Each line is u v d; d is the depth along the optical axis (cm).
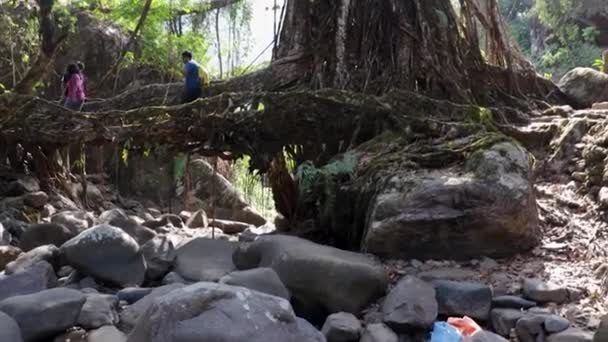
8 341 387
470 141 595
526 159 558
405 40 802
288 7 878
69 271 541
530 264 514
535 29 2295
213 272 536
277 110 707
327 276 457
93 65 1359
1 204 820
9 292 485
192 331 350
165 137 737
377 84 787
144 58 1404
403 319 424
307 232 677
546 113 823
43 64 920
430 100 701
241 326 354
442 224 516
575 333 393
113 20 1460
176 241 674
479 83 841
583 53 1908
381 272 473
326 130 710
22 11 1284
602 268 477
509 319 427
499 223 514
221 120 718
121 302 475
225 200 1238
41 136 780
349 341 423
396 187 547
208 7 1448
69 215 750
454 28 829
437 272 498
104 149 1279
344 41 807
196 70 867
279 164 758
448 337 414
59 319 418
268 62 995
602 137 631
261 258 517
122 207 1170
